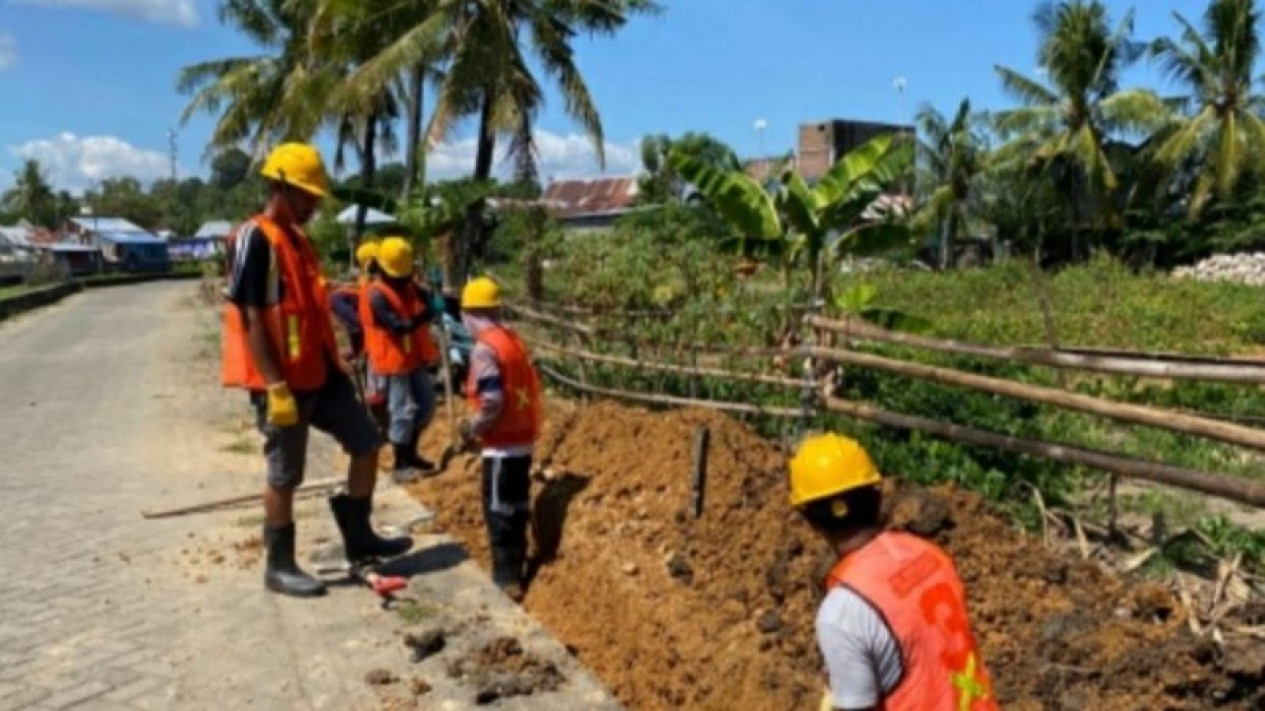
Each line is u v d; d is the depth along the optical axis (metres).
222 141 32.41
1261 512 7.15
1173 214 40.75
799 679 4.93
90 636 5.23
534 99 21.61
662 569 6.28
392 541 6.28
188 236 94.12
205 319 28.22
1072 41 36.41
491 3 20.20
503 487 6.60
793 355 7.81
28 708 4.49
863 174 9.52
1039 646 4.79
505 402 6.51
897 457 7.17
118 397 13.48
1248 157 35.34
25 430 11.14
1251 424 8.74
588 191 59.62
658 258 14.04
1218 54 35.28
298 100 23.61
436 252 17.16
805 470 3.10
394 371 8.43
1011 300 25.42
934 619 2.93
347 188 15.55
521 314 12.45
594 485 7.39
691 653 5.51
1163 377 5.21
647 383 9.98
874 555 3.02
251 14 31.27
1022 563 5.44
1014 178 39.69
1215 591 5.20
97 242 73.06
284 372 5.49
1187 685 4.29
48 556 6.50
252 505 7.64
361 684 4.70
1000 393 6.01
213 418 11.62
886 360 6.93
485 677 4.75
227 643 5.12
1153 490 7.60
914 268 30.23
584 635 6.11
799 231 9.62
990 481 6.85
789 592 5.63
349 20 21.69
